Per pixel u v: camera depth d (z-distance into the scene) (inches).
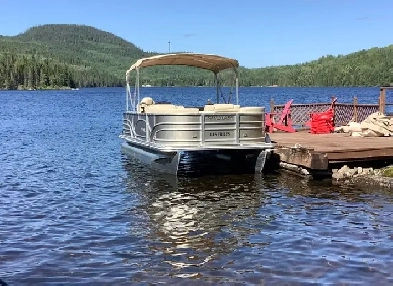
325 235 319.9
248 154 559.5
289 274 257.0
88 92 5708.7
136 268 269.3
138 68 628.7
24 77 6530.5
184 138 505.7
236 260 279.6
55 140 969.5
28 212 391.2
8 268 269.3
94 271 265.1
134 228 344.8
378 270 259.0
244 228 341.7
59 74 6958.7
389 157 510.3
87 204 418.3
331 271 259.4
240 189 466.6
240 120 518.0
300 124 845.8
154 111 562.3
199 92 3676.2
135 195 451.5
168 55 592.7
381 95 717.9
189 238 321.4
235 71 644.1
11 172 583.8
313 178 504.1
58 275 259.9
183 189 473.1
